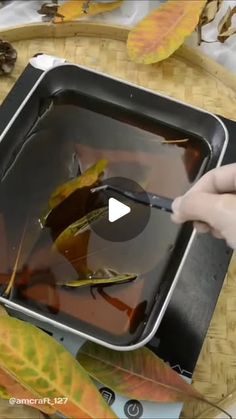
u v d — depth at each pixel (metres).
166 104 0.56
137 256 0.50
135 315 0.48
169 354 0.50
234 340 0.52
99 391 0.47
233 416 0.50
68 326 0.46
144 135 0.56
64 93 0.57
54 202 0.51
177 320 0.51
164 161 0.55
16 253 0.49
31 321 0.49
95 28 0.66
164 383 0.47
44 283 0.49
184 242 0.51
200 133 0.56
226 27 0.68
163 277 0.50
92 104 0.57
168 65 0.66
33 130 0.55
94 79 0.57
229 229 0.44
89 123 0.56
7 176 0.52
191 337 0.51
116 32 0.66
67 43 0.66
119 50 0.67
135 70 0.66
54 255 0.50
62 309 0.48
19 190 0.52
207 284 0.53
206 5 0.67
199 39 0.69
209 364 0.51
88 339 0.47
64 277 0.49
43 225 0.50
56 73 0.57
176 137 0.56
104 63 0.66
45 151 0.54
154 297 0.49
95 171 0.53
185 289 0.53
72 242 0.50
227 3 0.73
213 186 0.48
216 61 0.71
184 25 0.65
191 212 0.45
